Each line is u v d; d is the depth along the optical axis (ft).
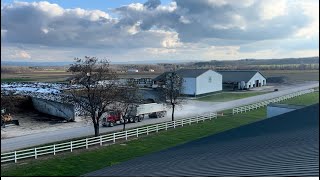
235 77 273.54
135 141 100.53
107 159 81.61
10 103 152.15
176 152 48.80
